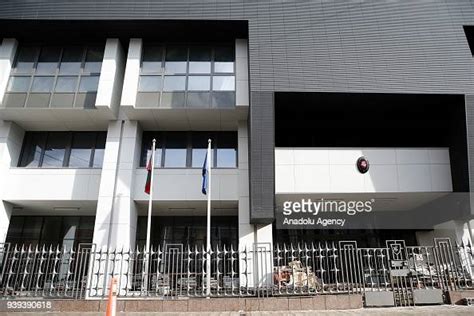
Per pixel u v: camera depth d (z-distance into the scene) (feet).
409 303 37.99
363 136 62.34
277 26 54.39
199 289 43.09
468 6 56.85
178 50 58.23
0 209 53.57
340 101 54.08
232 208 58.34
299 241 59.67
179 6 54.80
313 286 40.70
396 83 52.39
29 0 54.39
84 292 38.81
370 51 53.83
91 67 57.11
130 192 53.01
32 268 40.83
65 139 60.13
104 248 50.01
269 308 36.06
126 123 56.34
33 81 55.93
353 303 36.55
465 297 37.63
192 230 60.95
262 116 50.90
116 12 54.19
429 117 58.65
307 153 53.83
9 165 55.77
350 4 56.18
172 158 58.34
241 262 49.06
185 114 55.01
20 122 57.41
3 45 57.00
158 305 36.27
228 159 58.39
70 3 54.54
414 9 56.29
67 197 54.65
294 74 52.21
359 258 44.32
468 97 52.21
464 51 54.24
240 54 56.90
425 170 53.57
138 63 55.98
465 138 51.65
